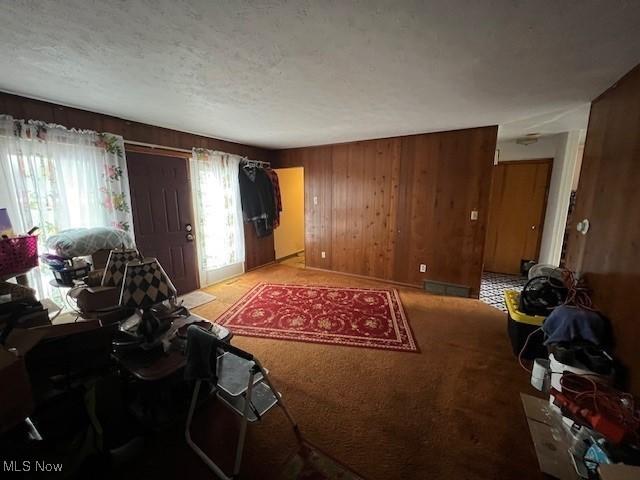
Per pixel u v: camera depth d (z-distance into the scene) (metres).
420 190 3.76
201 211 3.80
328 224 4.60
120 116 2.77
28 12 1.13
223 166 4.04
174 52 1.49
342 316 3.07
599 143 2.05
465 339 2.62
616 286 1.67
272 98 2.23
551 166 4.17
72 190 2.46
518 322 2.32
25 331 1.24
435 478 1.35
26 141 2.16
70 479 1.12
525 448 1.51
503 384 2.01
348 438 1.57
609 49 1.45
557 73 1.75
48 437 1.17
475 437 1.57
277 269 4.89
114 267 1.81
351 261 4.48
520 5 1.11
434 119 2.91
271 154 4.93
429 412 1.76
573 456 1.40
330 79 1.86
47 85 1.95
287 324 2.88
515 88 2.02
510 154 4.39
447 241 3.69
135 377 1.53
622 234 1.64
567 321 1.81
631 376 1.48
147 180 3.14
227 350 1.36
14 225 2.12
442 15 1.18
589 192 2.16
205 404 1.80
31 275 2.25
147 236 3.20
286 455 1.46
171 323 1.80
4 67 1.66
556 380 1.74
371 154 4.03
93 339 1.33
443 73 1.77
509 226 4.59
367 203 4.18
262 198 4.62
